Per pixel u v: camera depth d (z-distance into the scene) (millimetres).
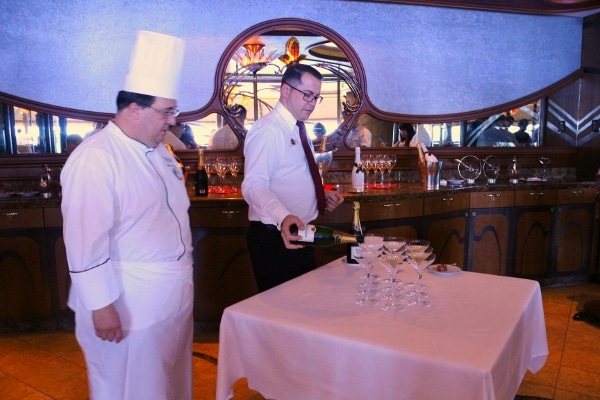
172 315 1493
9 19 3254
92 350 1442
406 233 3445
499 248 3896
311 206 2113
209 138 3619
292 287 1665
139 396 1463
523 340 1486
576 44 4418
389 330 1296
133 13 3416
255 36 3584
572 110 4508
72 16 3338
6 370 2670
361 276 1801
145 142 1441
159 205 1451
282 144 1952
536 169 4508
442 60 4105
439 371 1117
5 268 3055
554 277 4105
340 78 3807
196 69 3545
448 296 1581
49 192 3297
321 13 3738
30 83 3330
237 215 3039
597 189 4000
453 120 4195
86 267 1302
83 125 3479
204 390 2436
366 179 4027
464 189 3725
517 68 4305
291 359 1334
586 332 3107
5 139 3363
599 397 2336
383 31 3916
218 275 3090
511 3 4094
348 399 1256
